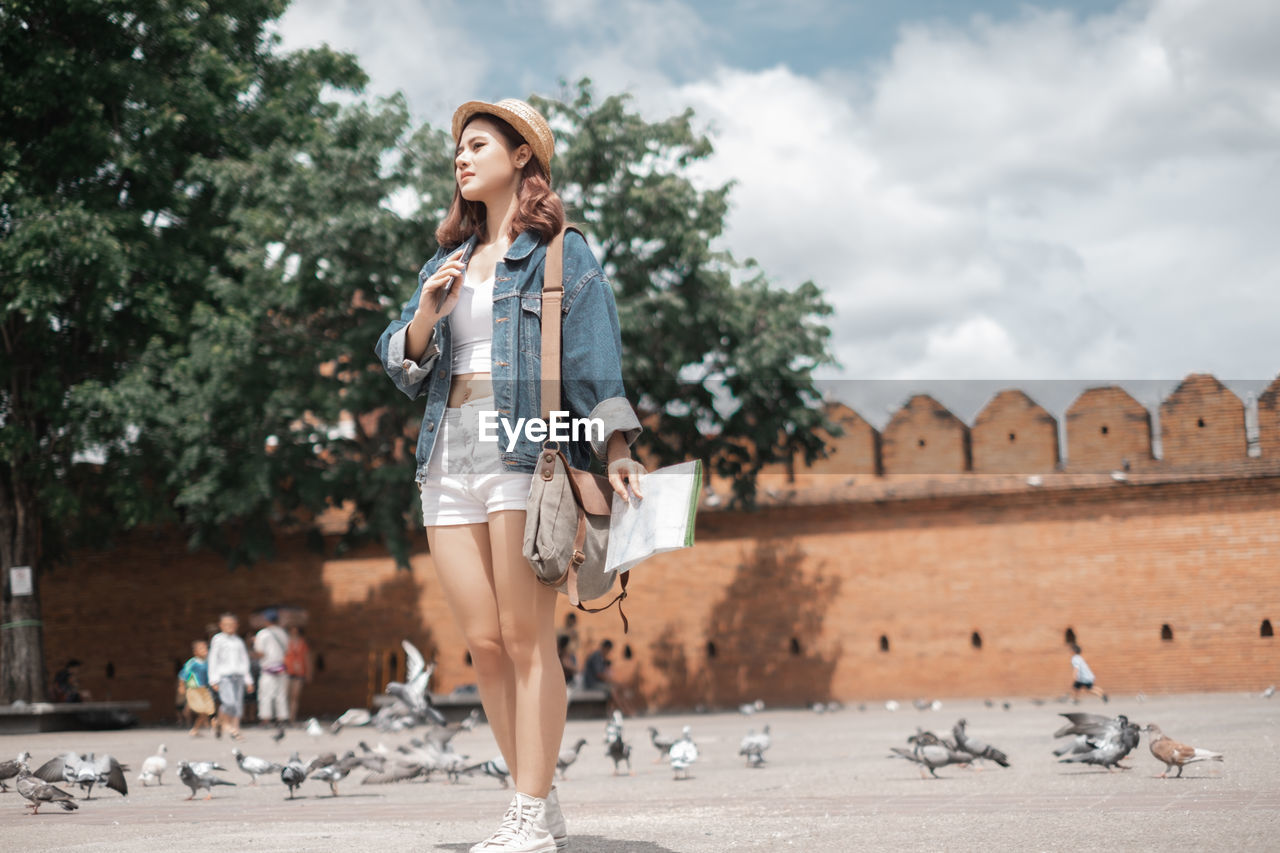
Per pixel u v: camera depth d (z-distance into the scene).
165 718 31.00
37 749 15.05
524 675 3.90
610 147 23.33
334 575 30.77
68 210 20.45
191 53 23.66
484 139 4.16
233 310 22.09
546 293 3.97
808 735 16.52
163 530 31.70
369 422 30.31
